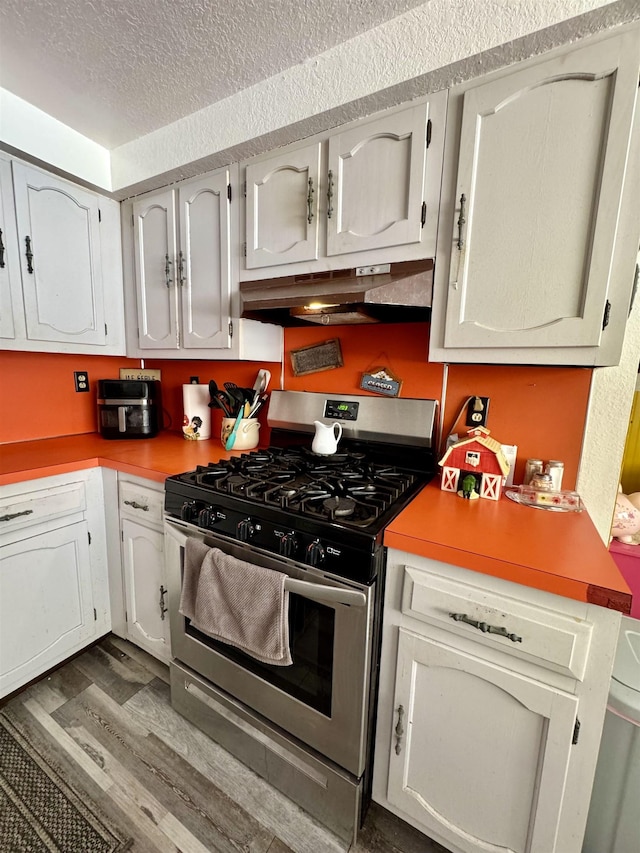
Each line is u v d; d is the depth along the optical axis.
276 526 1.00
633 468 1.45
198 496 1.17
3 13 1.03
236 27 1.06
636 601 1.24
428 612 0.87
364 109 1.12
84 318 1.74
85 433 2.07
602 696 0.72
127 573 1.57
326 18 1.02
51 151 1.50
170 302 1.71
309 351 1.66
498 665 0.81
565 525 0.95
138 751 1.26
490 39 0.90
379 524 0.93
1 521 1.29
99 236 1.77
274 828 1.06
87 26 1.06
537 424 1.23
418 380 1.43
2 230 1.43
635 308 1.08
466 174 1.01
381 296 1.12
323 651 1.01
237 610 1.04
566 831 0.79
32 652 1.42
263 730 1.14
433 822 0.95
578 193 0.89
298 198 1.30
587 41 0.84
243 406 1.71
